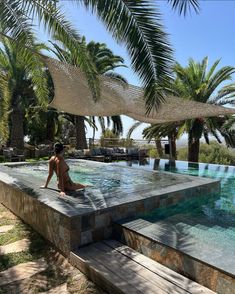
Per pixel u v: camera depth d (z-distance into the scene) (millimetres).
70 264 3699
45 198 4781
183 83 11867
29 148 18766
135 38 3570
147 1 3553
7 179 6719
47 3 4512
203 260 2875
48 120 21109
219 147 16344
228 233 3969
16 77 14695
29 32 4852
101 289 3109
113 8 3586
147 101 3781
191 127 11695
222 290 2680
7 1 4477
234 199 6523
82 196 4914
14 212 5863
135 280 2975
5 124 9461
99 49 14609
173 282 2936
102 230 4109
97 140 22109
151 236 3572
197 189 6242
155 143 17281
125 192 5316
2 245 4293
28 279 3334
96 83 5535
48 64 5906
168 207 5410
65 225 3855
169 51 3609
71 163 11570
